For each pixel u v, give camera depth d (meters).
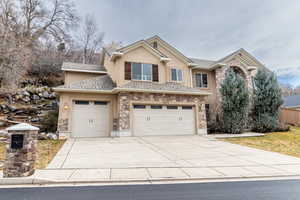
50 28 27.88
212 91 20.28
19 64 15.79
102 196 4.41
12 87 15.45
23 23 22.95
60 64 23.31
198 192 4.71
